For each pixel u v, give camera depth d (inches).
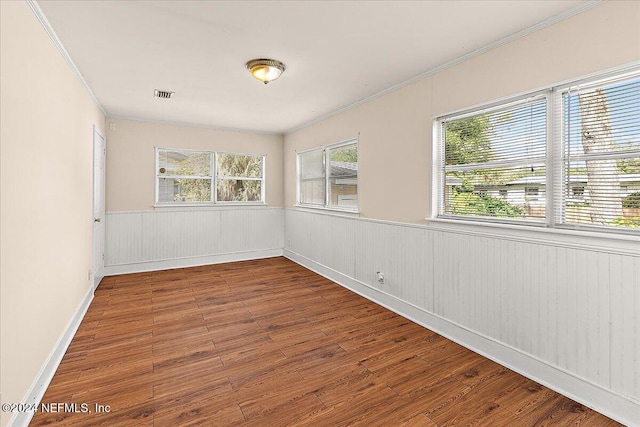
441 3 79.7
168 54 109.1
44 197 84.6
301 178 229.0
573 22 81.3
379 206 149.1
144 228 205.2
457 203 115.3
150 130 205.6
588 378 79.4
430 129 122.0
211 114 189.9
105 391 83.3
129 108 176.9
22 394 70.9
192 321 129.0
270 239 250.2
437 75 118.8
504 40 96.3
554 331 85.9
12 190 66.2
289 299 155.9
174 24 90.1
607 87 77.5
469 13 83.9
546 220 88.9
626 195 75.2
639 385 71.1
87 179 138.3
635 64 70.8
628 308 72.7
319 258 202.2
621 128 75.4
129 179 200.2
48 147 87.5
